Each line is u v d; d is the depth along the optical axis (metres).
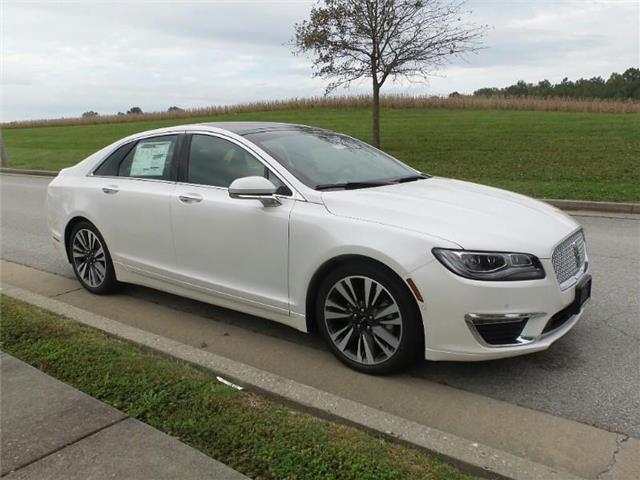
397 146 18.84
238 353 4.04
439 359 3.31
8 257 7.08
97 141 28.94
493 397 3.32
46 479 2.54
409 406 3.24
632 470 2.62
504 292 3.15
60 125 46.78
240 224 4.02
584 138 18.06
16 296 5.03
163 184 4.65
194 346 4.16
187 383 3.32
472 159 15.66
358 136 21.70
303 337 4.29
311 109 35.28
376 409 3.03
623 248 6.89
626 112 28.42
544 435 2.93
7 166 20.70
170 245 4.55
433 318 3.24
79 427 2.92
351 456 2.62
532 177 12.73
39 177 18.02
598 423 3.02
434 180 4.54
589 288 3.74
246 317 4.75
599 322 4.39
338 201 3.66
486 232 3.29
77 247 5.48
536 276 3.23
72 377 3.45
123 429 2.89
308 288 3.74
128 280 5.06
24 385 3.36
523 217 3.60
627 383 3.44
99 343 3.92
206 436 2.81
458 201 3.75
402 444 2.75
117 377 3.41
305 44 16.09
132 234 4.86
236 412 3.02
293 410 3.10
